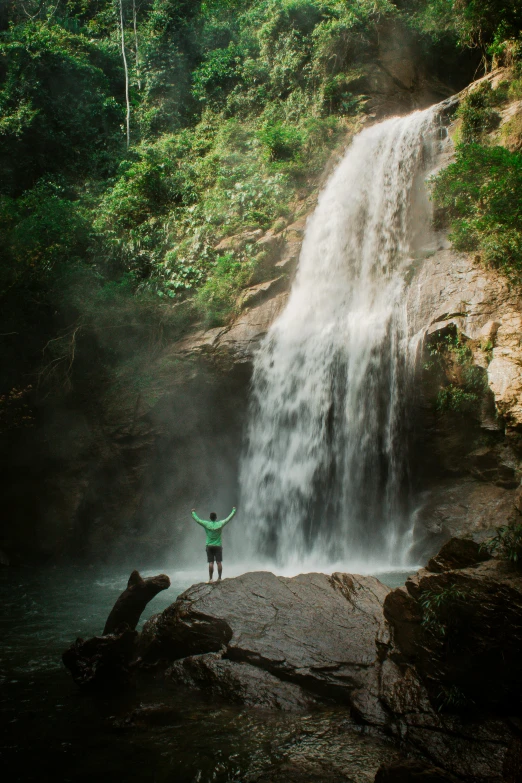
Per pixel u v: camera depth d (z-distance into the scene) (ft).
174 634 29.45
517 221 51.90
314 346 64.85
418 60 96.94
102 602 46.75
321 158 88.58
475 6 75.97
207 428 70.03
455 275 55.83
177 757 20.36
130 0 138.21
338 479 61.11
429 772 17.54
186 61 119.75
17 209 92.58
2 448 71.56
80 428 71.41
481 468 52.90
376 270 70.54
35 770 19.69
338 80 95.04
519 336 47.44
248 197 85.87
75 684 27.50
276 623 28.63
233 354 67.56
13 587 53.72
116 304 75.56
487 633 21.04
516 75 69.51
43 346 76.89
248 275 75.77
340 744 20.95
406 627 24.40
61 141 107.45
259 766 19.60
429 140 72.33
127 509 69.26
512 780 17.44
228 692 25.48
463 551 25.04
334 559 60.18
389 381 58.03
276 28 103.19
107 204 96.94
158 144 109.91
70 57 111.14
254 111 106.01
